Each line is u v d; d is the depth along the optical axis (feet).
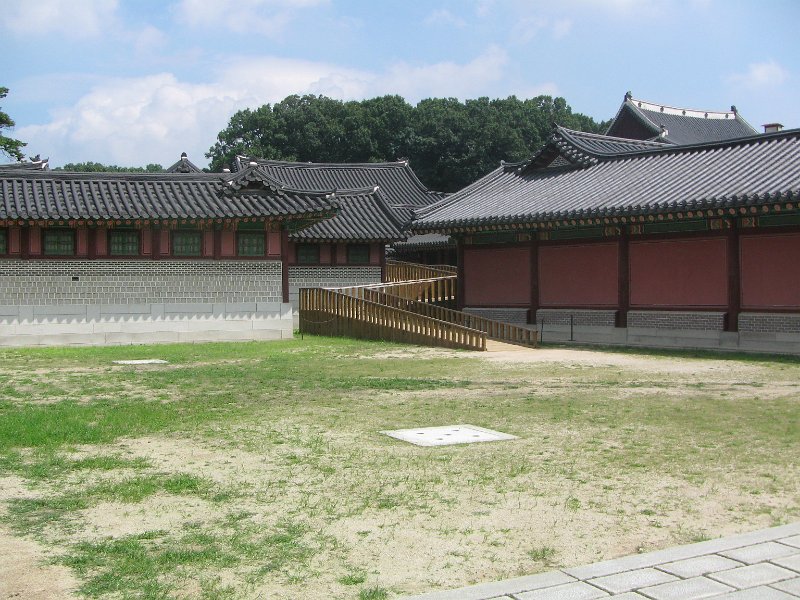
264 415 46.34
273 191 106.22
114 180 104.32
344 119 336.70
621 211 89.92
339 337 107.14
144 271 102.47
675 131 230.27
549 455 35.78
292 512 27.71
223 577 22.07
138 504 28.73
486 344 92.89
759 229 86.12
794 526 25.43
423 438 39.50
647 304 96.17
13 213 93.71
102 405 49.73
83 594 20.93
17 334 97.81
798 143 93.71
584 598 20.11
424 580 21.88
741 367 71.72
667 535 25.29
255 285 106.32
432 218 115.03
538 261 108.37
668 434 40.34
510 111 340.59
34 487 30.94
